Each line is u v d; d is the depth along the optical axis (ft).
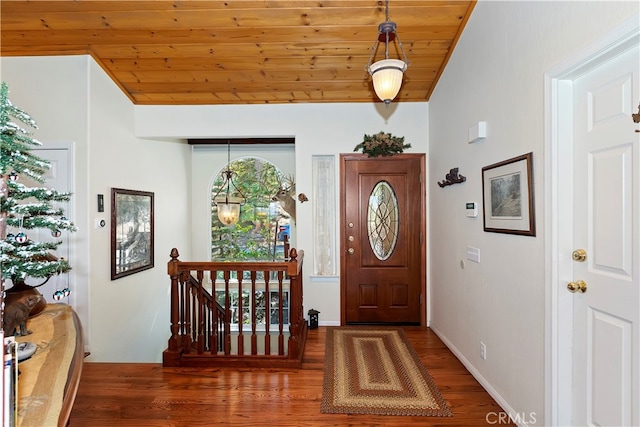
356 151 12.82
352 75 11.40
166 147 14.69
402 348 10.45
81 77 10.00
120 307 11.54
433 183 12.12
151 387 8.01
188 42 9.85
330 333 11.80
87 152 10.00
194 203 17.08
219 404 7.32
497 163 7.32
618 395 4.71
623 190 4.58
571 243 5.49
